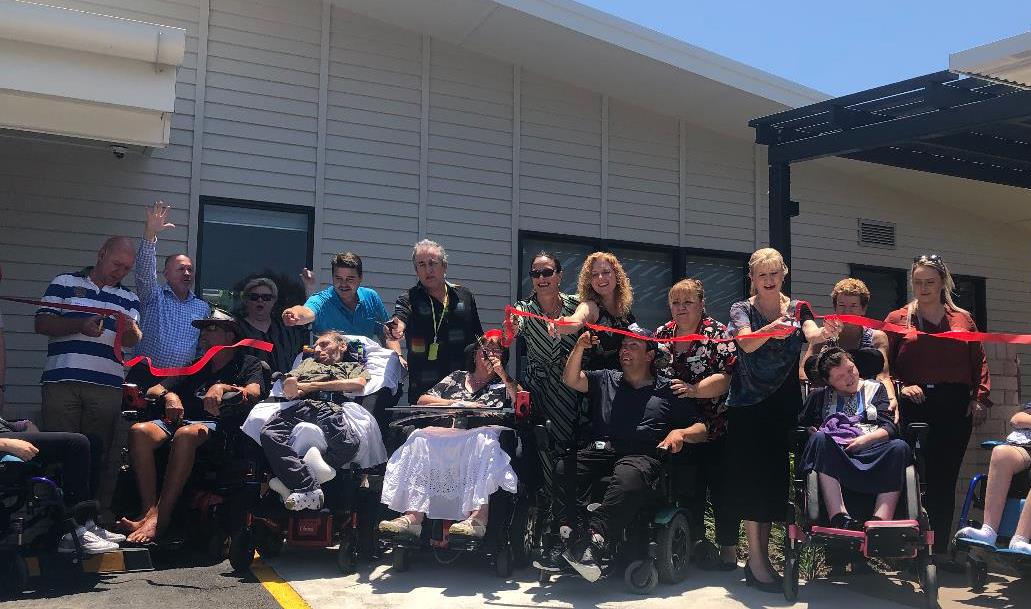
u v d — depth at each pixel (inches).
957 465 204.7
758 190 381.1
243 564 191.3
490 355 210.2
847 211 399.9
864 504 183.0
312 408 199.3
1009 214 428.5
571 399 206.8
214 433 212.5
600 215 344.5
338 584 182.5
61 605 161.5
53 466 183.9
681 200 362.0
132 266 217.5
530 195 331.3
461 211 318.0
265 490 194.1
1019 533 173.0
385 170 306.7
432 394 218.4
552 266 210.1
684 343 199.0
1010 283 443.2
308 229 294.2
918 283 207.6
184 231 275.9
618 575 193.8
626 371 196.5
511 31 304.2
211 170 281.1
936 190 406.6
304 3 298.7
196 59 281.3
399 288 305.7
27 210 258.7
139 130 214.2
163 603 164.2
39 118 205.0
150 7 275.3
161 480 214.4
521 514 196.1
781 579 187.6
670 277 361.4
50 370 209.9
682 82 324.8
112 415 215.0
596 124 346.9
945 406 203.6
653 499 184.2
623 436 191.5
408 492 190.5
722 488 197.9
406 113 311.9
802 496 190.1
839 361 188.2
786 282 282.5
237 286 273.4
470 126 322.7
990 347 244.5
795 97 331.9
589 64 322.0
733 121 358.0
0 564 188.2
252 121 287.9
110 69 205.2
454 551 197.2
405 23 310.5
